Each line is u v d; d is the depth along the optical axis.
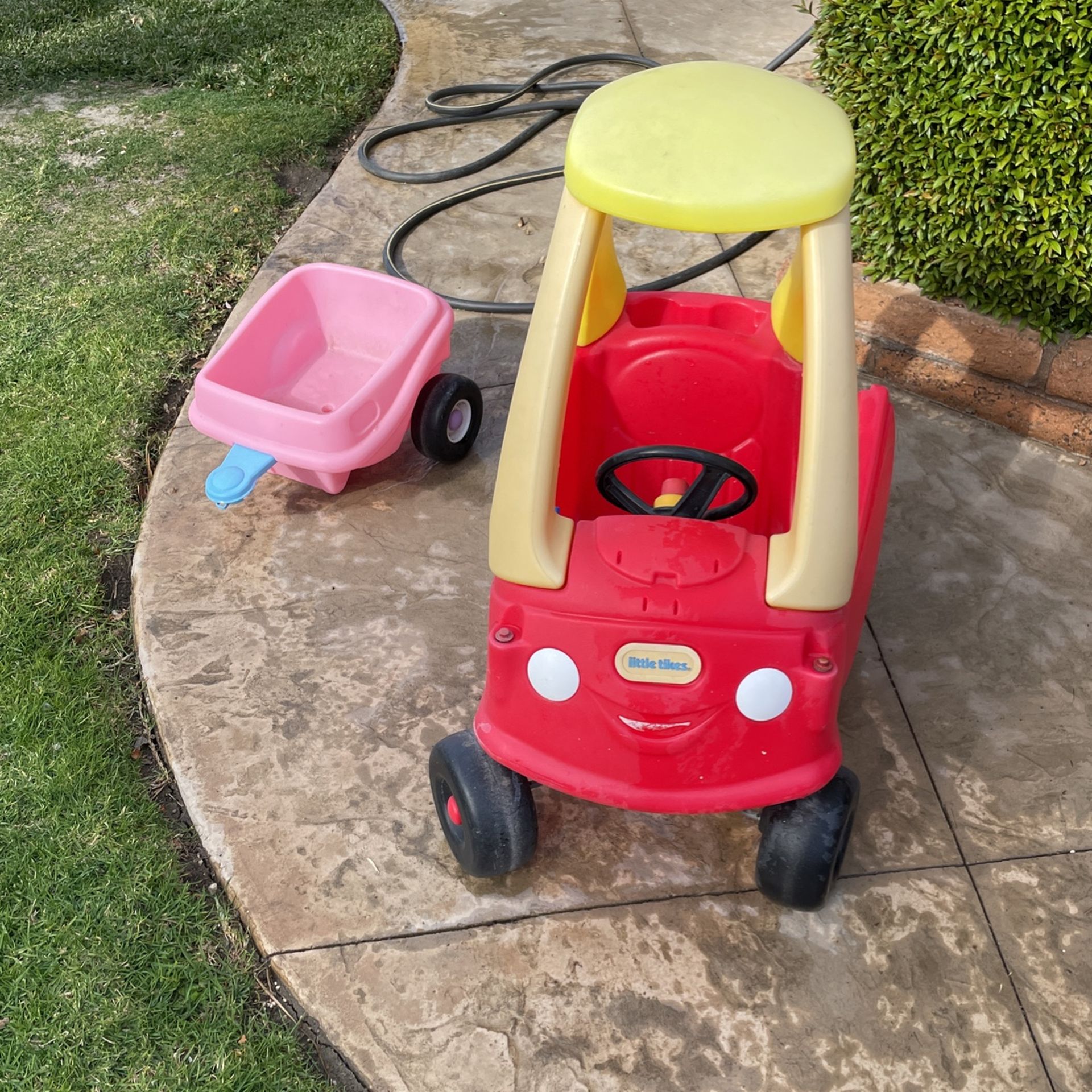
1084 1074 1.76
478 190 4.05
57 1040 1.81
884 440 2.14
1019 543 2.70
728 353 2.28
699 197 1.46
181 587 2.64
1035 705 2.34
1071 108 2.51
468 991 1.89
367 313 3.03
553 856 2.09
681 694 1.67
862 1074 1.77
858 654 2.45
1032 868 2.04
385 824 2.14
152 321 3.49
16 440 3.04
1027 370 2.92
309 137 4.49
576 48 5.16
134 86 5.01
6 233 3.92
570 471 2.33
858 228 3.07
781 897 1.91
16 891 2.02
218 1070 1.78
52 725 2.32
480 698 2.38
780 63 4.61
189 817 2.19
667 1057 1.80
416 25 5.51
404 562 2.71
